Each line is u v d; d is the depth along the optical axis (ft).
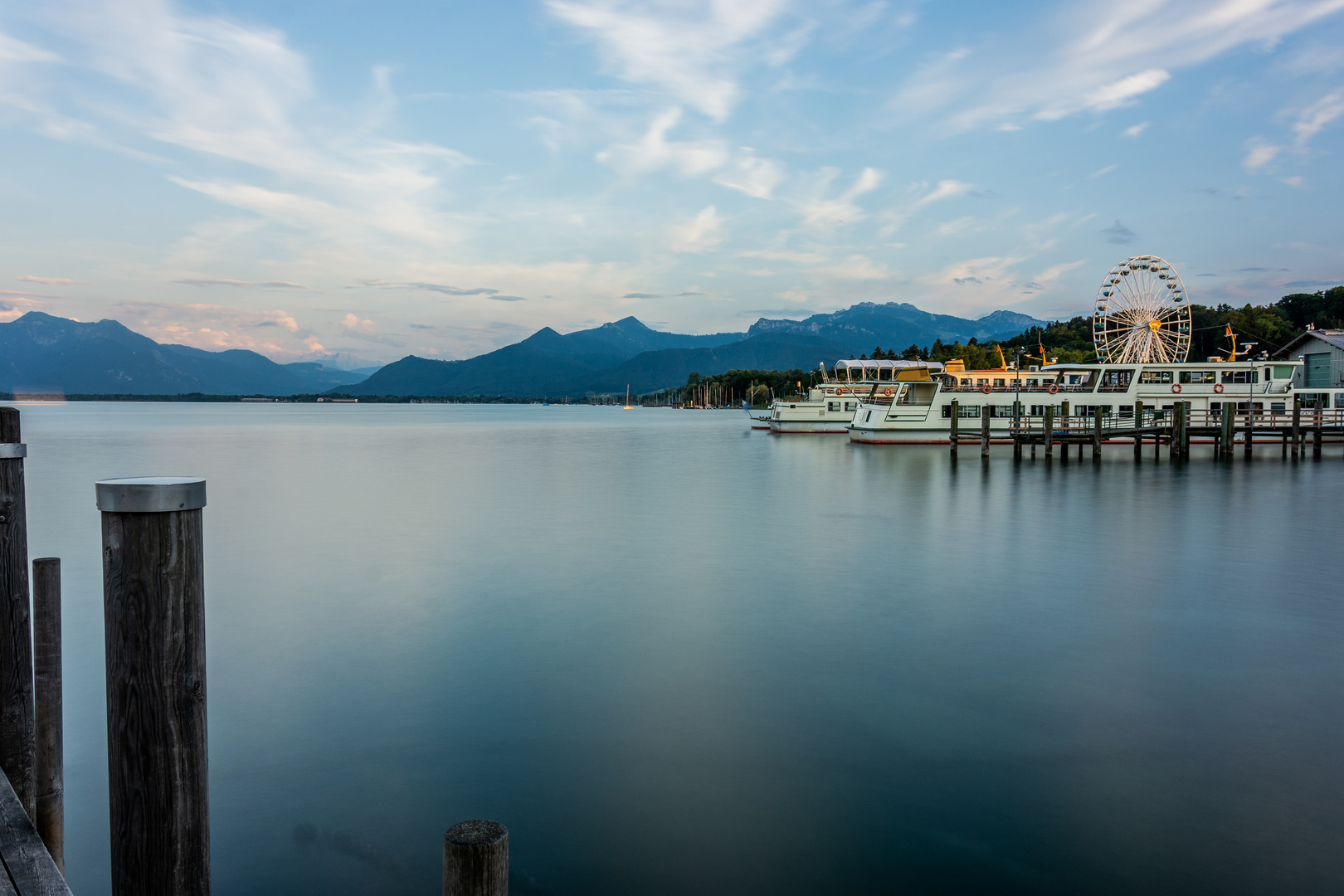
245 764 42.27
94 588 81.05
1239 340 440.45
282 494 165.27
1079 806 38.01
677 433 458.91
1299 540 105.60
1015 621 68.18
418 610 72.54
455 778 40.86
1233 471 190.08
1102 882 32.45
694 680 54.19
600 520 127.95
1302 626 66.28
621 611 72.02
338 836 35.70
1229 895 31.58
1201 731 46.03
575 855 34.32
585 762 42.55
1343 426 218.18
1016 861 33.83
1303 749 43.75
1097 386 260.21
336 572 88.58
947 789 39.73
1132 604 73.56
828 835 35.81
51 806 25.95
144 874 12.76
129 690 12.37
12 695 23.38
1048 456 211.00
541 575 87.20
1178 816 37.19
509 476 203.31
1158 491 156.15
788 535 113.09
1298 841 35.12
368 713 48.67
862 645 61.52
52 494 161.07
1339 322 418.72
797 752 43.57
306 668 56.85
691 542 107.86
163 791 12.61
